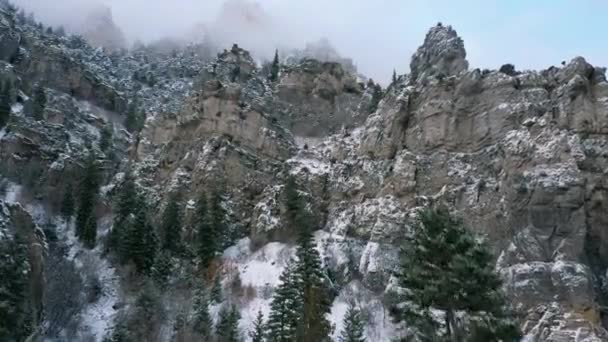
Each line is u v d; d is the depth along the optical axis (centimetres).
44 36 14238
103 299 6103
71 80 12862
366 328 5144
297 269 5384
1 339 3753
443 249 2633
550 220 5450
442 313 2920
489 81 7044
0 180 8125
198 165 8125
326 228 7081
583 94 6300
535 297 4991
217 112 8744
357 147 7994
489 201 6028
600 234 5556
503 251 5500
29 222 4891
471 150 6794
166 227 7169
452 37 8956
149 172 8738
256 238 7175
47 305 5334
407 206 6612
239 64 11288
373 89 11262
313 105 10906
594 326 4700
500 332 2444
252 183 8094
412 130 7369
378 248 6209
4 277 3991
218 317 5697
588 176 5759
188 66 17488
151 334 5325
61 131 9875
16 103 10544
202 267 6775
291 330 4819
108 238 7100
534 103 6544
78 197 7869
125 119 12825
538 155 5875
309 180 7706
